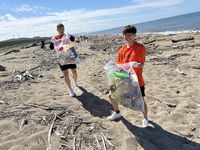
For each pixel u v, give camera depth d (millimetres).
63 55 6297
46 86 7719
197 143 4207
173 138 4352
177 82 7633
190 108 5551
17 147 4105
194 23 83938
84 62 12398
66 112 5453
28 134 4527
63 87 7621
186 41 17406
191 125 4777
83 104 6035
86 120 5086
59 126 4832
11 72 10531
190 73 8617
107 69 4570
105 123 4941
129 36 4262
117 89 4426
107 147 4129
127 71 4336
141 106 4359
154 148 4066
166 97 6270
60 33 6379
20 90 7242
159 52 13586
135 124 4879
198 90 6734
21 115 5266
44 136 4438
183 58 11219
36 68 11367
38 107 5727
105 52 16391
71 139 4395
